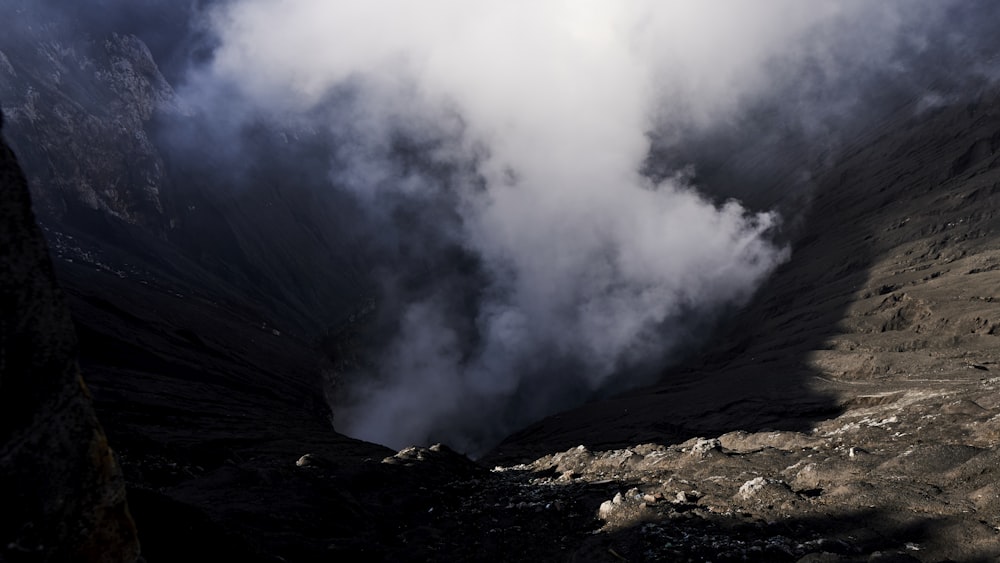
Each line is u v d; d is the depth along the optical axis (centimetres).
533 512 1466
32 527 360
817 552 973
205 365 6662
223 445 4081
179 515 782
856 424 2180
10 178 377
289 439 4519
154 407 4694
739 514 1203
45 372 379
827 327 8281
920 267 9256
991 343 6216
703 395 7538
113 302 6694
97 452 392
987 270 8081
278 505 1381
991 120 12488
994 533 957
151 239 11556
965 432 1681
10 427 364
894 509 1091
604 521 1305
